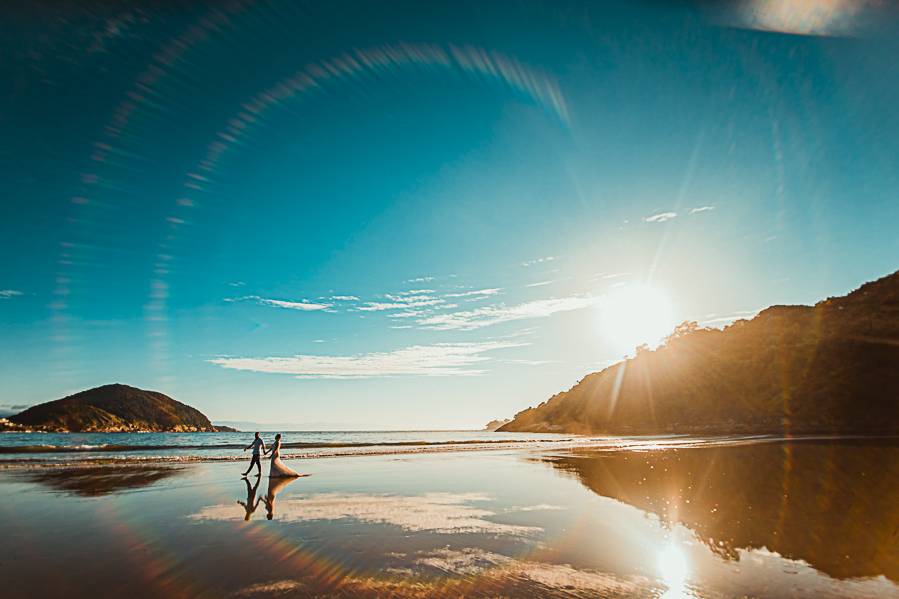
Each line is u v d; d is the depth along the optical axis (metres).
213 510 10.45
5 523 8.95
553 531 8.68
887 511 10.55
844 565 6.57
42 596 5.25
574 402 147.38
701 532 8.55
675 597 5.31
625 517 10.00
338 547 7.44
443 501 12.01
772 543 7.80
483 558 6.88
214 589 5.52
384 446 37.38
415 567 6.42
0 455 23.64
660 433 87.06
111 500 11.57
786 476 16.53
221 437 93.38
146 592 5.40
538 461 23.92
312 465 20.89
